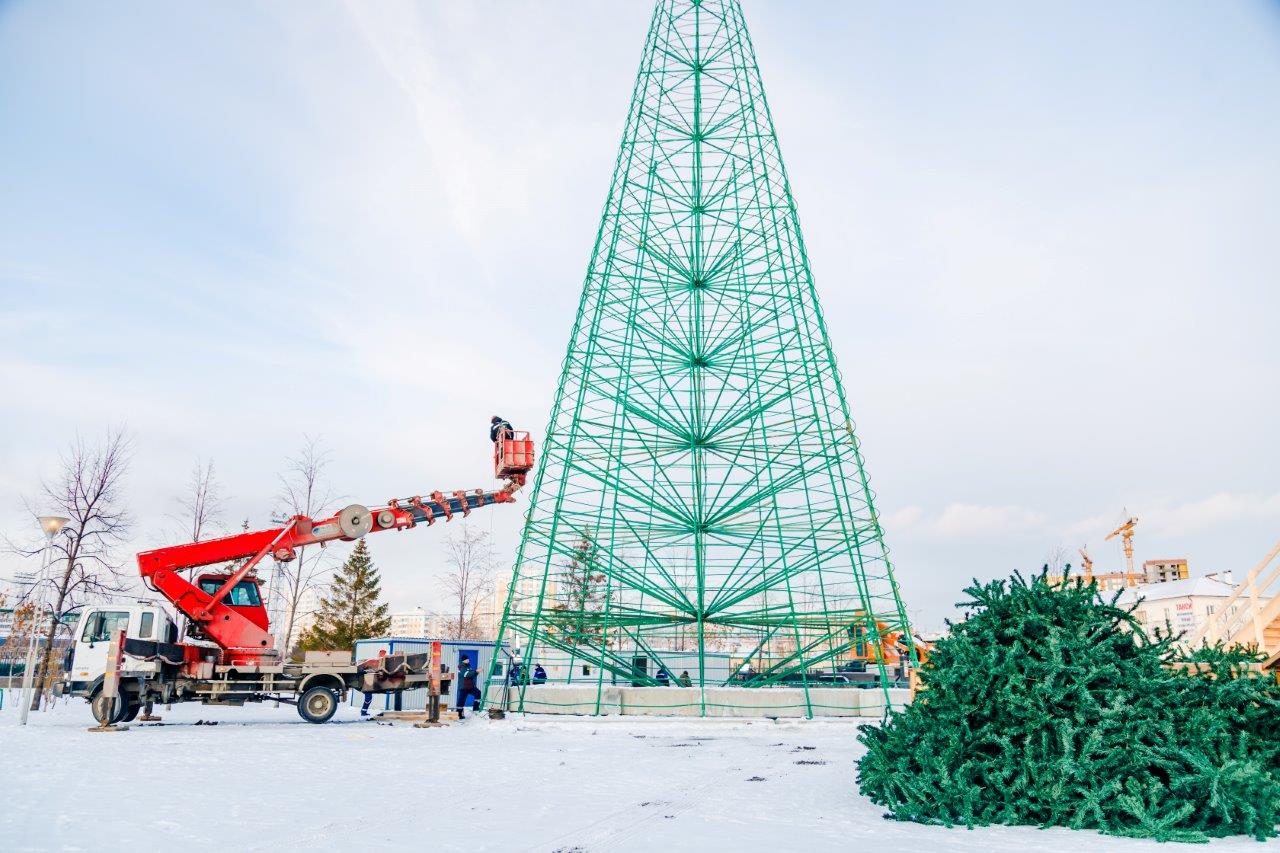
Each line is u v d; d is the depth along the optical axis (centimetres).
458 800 1066
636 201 3347
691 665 3750
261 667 2452
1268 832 806
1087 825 869
